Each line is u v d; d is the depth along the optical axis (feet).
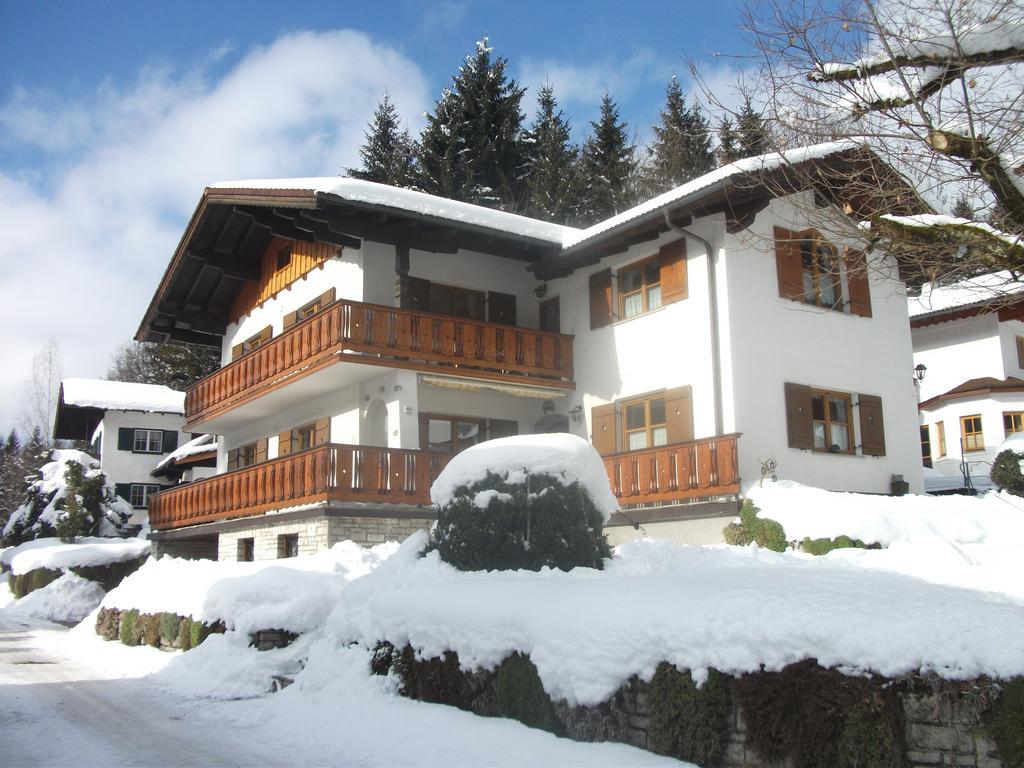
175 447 144.97
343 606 35.42
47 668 42.19
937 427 94.53
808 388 58.39
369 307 59.77
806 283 60.85
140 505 140.77
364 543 56.59
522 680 26.11
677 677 22.58
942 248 32.68
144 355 202.08
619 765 21.97
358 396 64.39
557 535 32.99
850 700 19.56
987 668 18.33
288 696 32.63
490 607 27.94
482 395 69.21
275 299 77.61
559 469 33.68
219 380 79.71
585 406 66.85
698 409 56.75
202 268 83.41
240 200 65.26
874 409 61.98
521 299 72.18
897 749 18.98
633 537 57.67
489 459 34.35
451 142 131.23
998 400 88.58
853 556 34.78
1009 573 27.07
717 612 22.43
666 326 60.03
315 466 57.26
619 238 61.36
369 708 29.32
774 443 55.83
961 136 29.86
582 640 24.62
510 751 23.88
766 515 48.44
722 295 55.93
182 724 29.89
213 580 45.57
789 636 20.75
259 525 64.95
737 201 53.42
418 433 63.82
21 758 24.93
